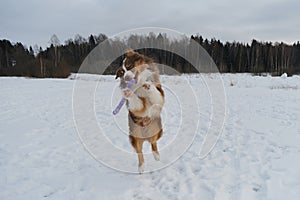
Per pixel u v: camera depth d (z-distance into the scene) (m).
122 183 3.62
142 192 3.33
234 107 9.57
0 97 12.49
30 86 17.78
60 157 4.64
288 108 9.16
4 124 7.03
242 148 4.88
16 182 3.67
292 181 3.48
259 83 19.91
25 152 4.84
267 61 35.56
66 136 5.96
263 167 3.96
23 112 8.87
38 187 3.53
